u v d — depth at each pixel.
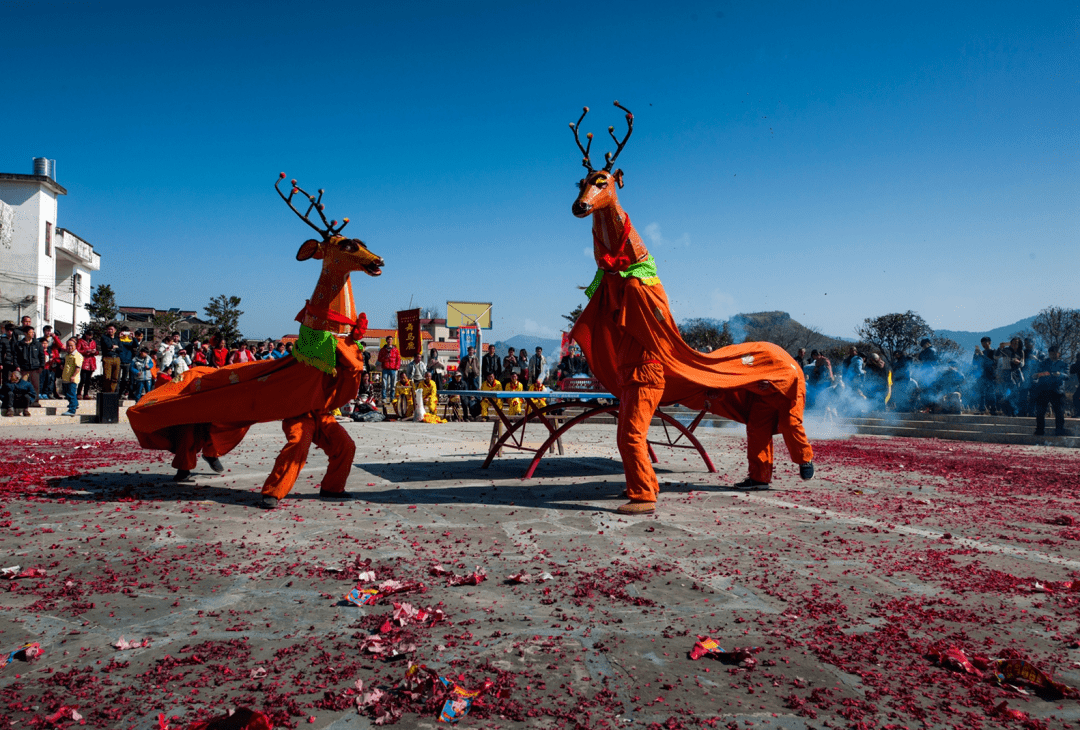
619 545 4.57
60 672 2.56
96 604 3.33
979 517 5.68
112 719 2.21
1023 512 5.95
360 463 8.74
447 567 4.03
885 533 5.02
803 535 4.92
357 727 2.19
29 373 15.77
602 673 2.61
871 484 7.47
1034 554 4.47
